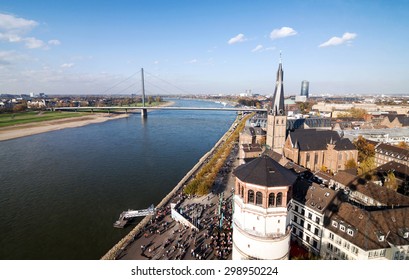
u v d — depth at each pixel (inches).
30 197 3863.2
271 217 1683.1
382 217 2175.2
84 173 4884.4
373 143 5428.2
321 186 2618.1
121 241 2701.8
